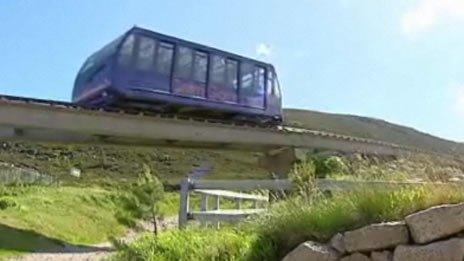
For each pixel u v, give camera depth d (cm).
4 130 2709
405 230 452
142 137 3086
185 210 940
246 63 3058
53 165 6562
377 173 652
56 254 1803
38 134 2839
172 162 7544
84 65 2817
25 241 2023
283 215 590
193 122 3228
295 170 859
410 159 705
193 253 659
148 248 734
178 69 2658
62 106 2741
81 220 2856
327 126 14125
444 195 491
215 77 2839
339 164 907
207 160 7606
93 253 1814
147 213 1989
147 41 2564
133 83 2488
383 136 14225
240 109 2980
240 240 628
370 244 469
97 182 5488
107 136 3042
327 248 498
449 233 426
